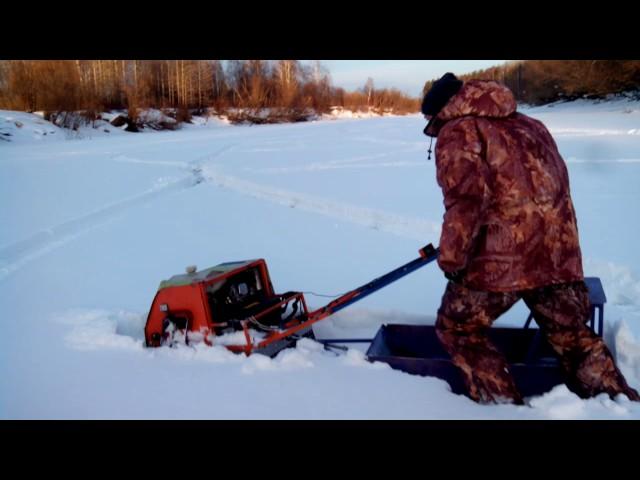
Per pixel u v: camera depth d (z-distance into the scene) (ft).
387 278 12.41
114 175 54.08
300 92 244.22
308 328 14.65
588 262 20.26
